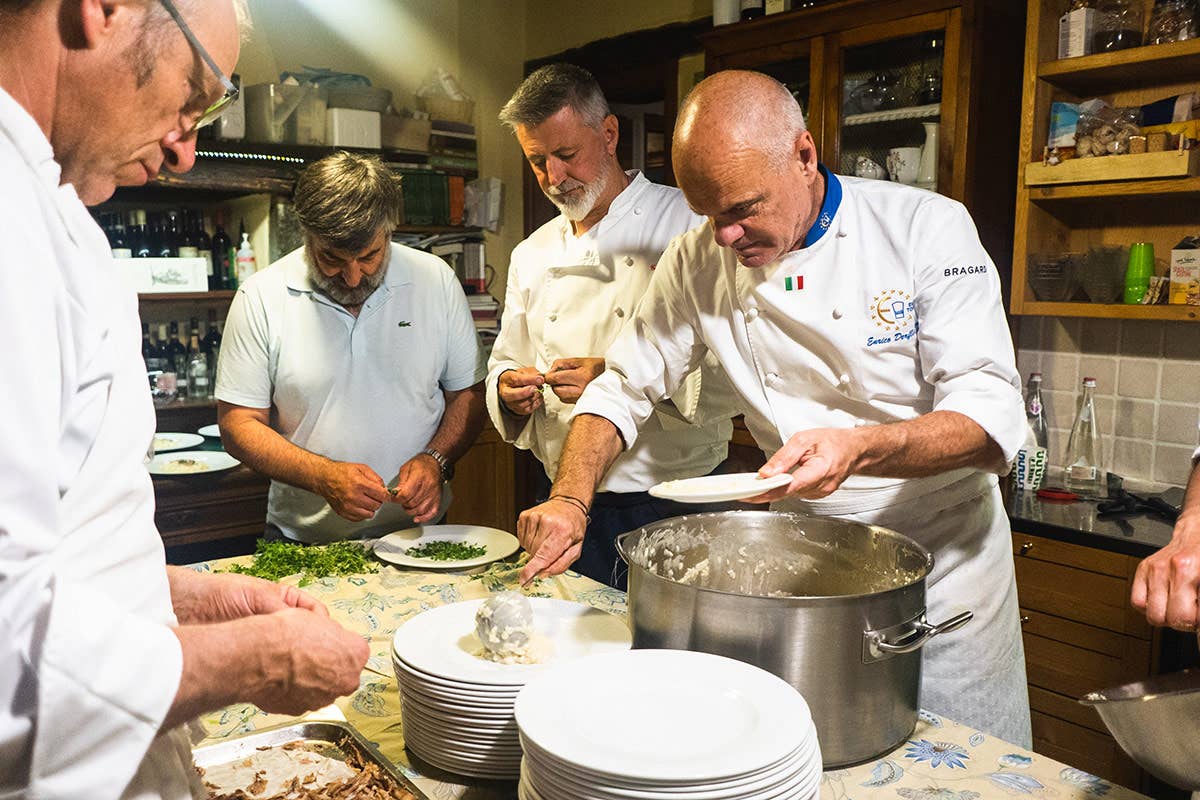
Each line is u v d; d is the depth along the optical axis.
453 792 1.12
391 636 1.58
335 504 2.18
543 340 2.49
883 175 2.96
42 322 0.66
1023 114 2.65
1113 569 2.32
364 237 2.19
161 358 3.79
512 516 4.57
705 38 3.40
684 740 0.91
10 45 0.71
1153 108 2.55
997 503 1.78
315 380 2.38
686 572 1.45
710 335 1.82
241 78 4.12
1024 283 2.72
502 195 4.76
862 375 1.66
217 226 3.88
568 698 0.99
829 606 1.06
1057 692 2.47
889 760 1.16
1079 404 2.91
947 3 2.71
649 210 2.35
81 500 0.73
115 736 0.68
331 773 1.12
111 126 0.77
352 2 4.37
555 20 4.61
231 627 0.77
